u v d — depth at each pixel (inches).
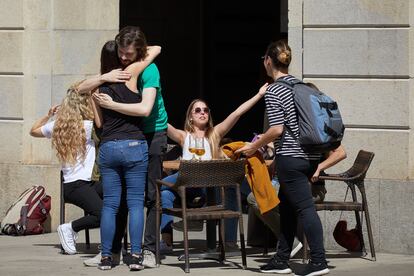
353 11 393.7
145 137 350.6
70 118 375.6
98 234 438.9
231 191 382.6
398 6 388.8
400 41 389.7
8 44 446.3
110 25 447.5
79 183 378.6
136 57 341.7
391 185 390.3
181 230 406.0
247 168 347.6
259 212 366.6
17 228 429.7
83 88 340.2
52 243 412.5
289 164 325.4
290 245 339.9
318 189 367.9
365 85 394.3
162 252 382.3
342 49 396.2
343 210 370.3
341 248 397.7
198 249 395.9
